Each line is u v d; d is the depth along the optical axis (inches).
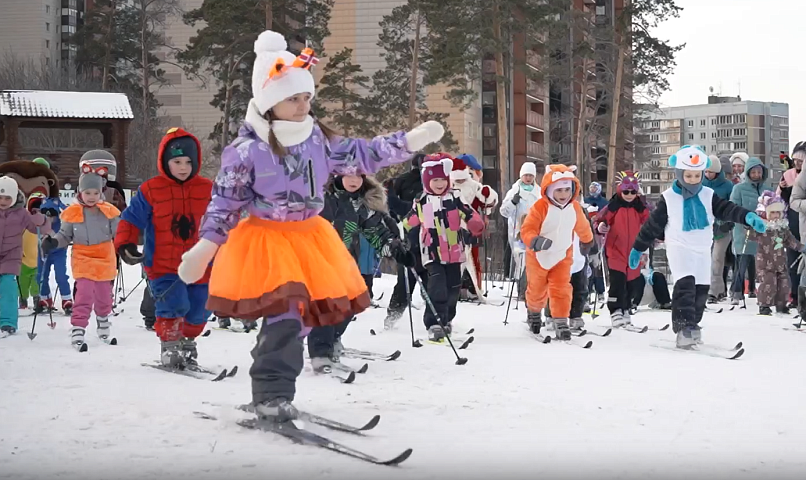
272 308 198.4
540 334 434.3
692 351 376.8
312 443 192.5
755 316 550.3
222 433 204.2
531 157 2500.0
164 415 225.0
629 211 470.0
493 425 217.8
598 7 2864.2
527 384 281.9
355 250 353.1
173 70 2632.9
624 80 2005.4
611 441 201.8
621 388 275.4
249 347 385.1
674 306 384.8
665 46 1889.8
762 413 237.1
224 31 1755.7
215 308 203.2
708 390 273.9
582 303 442.9
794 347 395.5
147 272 317.7
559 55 2190.0
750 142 4953.3
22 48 3388.3
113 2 2464.3
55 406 238.2
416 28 1839.3
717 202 384.8
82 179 398.0
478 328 473.1
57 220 522.9
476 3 1578.5
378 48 2251.5
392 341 408.8
